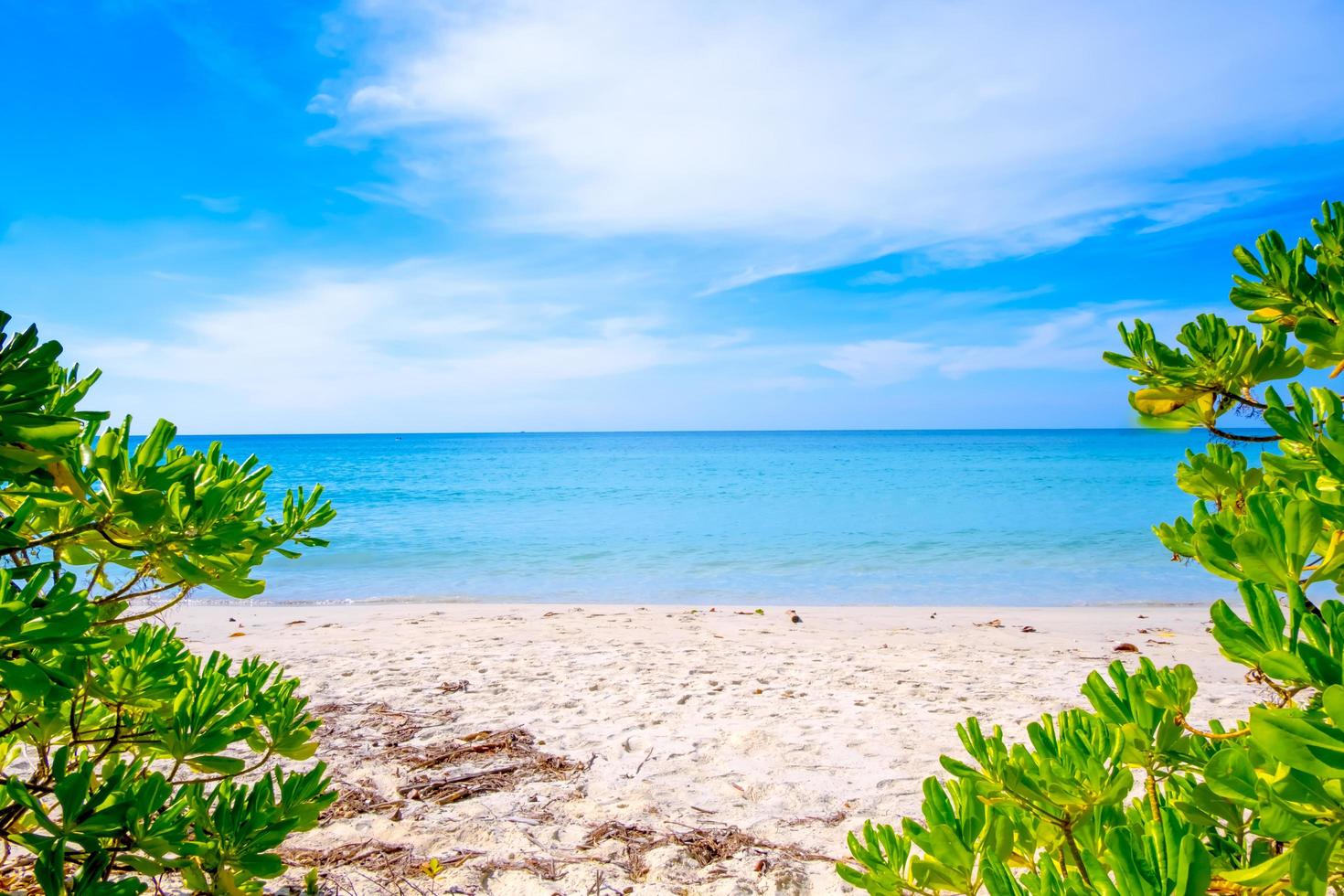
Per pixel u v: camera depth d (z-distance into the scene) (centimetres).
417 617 1140
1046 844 143
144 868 184
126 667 197
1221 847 143
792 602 1379
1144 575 1609
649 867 375
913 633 1016
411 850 390
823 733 584
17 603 139
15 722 194
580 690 704
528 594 1456
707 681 741
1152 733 137
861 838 407
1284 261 169
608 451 9956
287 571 1708
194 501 177
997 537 2105
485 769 505
